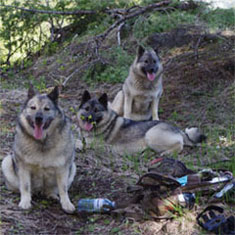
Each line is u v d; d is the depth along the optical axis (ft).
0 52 30.19
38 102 12.12
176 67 23.44
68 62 26.09
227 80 22.00
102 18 29.27
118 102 20.31
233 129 18.21
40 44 29.99
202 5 27.73
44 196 12.96
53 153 12.18
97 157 15.38
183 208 12.04
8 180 12.85
